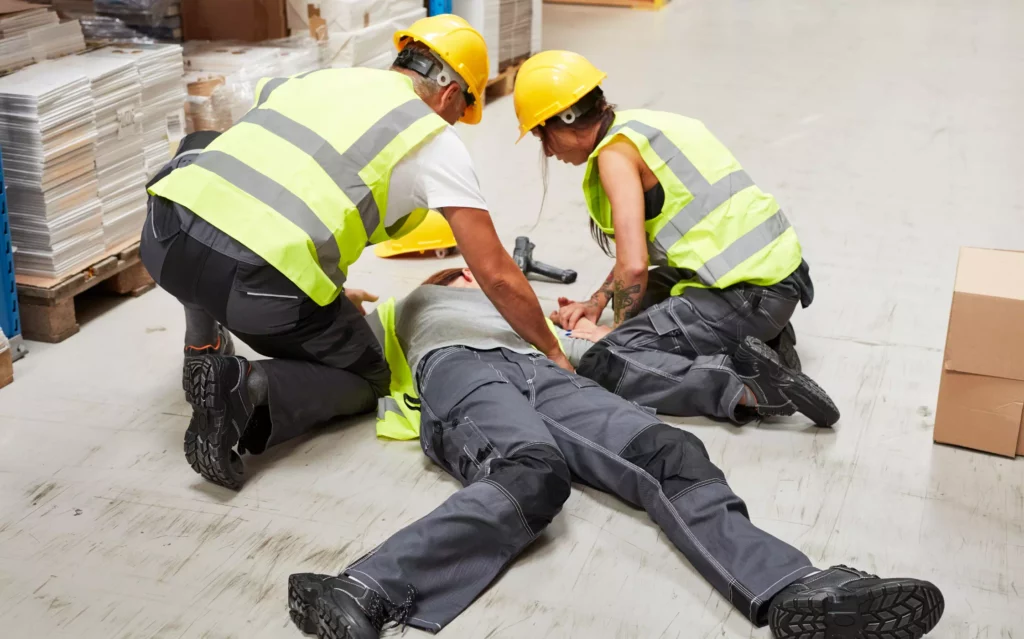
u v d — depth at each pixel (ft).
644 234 7.68
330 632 5.35
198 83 11.68
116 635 5.54
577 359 8.24
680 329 7.86
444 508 5.80
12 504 6.65
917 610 5.10
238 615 5.70
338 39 13.41
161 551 6.22
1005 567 6.18
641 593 5.89
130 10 11.94
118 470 7.07
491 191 13.16
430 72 7.53
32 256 8.86
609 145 7.81
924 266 10.96
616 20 26.16
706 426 7.72
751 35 24.25
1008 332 6.99
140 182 9.99
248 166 6.77
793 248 7.98
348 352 7.29
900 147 15.38
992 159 14.84
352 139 6.77
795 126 16.47
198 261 6.72
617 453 6.45
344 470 7.09
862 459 7.31
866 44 23.21
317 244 6.70
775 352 7.66
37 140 8.41
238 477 6.81
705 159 7.92
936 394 8.27
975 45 23.06
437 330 7.32
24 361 8.63
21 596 5.81
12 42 9.14
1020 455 7.36
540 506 5.97
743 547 5.73
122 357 8.74
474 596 5.78
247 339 7.22
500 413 6.46
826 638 5.26
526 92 7.91
